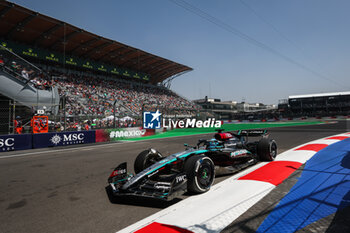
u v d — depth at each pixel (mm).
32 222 2623
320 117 43062
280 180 3799
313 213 2531
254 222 2346
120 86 37594
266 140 5438
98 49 31547
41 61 29438
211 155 4289
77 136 11703
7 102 14000
